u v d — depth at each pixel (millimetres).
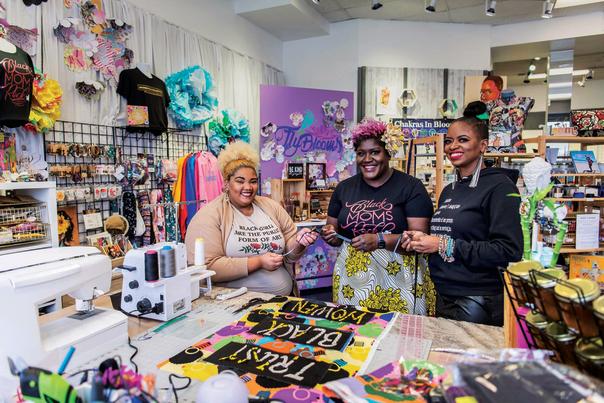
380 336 1110
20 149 2279
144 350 1053
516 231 1414
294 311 1330
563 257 3230
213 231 1812
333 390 793
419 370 871
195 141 3771
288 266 2062
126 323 1118
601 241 3479
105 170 2748
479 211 1539
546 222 977
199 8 3922
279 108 4273
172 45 3539
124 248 2664
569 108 6430
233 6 4484
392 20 5199
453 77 5270
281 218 2105
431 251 1522
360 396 773
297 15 4621
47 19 2441
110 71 2826
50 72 2459
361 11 4906
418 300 1788
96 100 2766
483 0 4531
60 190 2414
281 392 829
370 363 953
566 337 678
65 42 2555
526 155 3561
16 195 2051
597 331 624
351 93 4574
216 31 4191
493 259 1419
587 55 5945
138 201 3002
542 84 7484
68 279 1040
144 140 3193
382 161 1884
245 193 1880
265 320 1245
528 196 949
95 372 674
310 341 1083
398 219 1890
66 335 1008
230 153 1925
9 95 1992
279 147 4285
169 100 3232
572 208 3643
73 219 2543
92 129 2748
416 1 4578
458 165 1636
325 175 4305
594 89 7844
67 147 2506
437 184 3668
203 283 1678
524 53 5777
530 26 5242
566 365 652
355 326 1189
